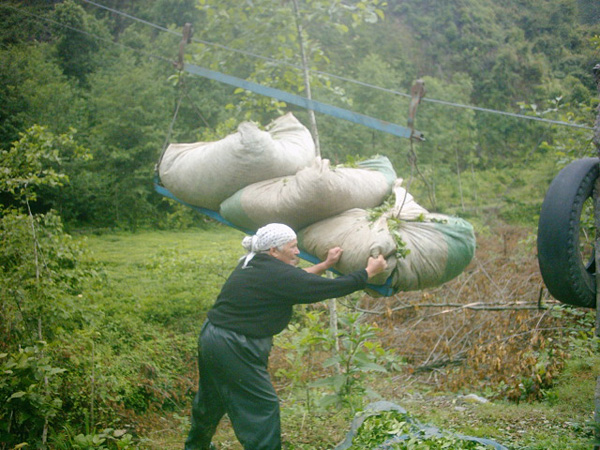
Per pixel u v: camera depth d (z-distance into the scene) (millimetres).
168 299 7906
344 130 24094
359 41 30922
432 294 7945
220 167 3852
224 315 3293
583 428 4250
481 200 24453
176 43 26156
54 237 4855
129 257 12062
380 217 3617
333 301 5828
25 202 4902
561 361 5688
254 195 3756
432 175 25688
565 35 12742
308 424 4477
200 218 20453
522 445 3932
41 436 3922
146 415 5219
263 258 3336
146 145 20641
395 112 25609
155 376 5855
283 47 6344
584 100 10445
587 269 3617
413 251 3488
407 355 6941
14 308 4520
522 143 26234
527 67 19688
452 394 5828
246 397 3262
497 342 6352
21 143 4832
